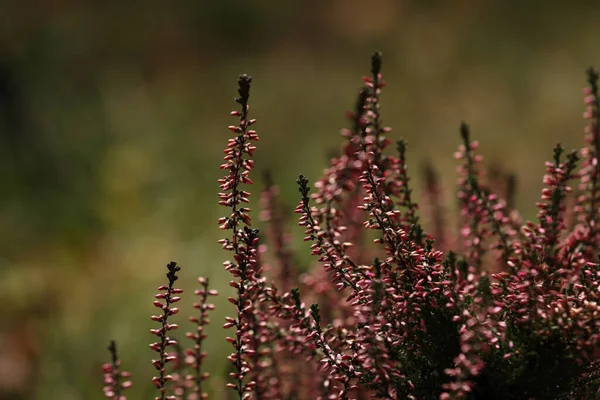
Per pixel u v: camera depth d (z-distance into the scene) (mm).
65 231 7227
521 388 2158
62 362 5047
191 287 6023
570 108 10469
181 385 2691
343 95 11352
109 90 10805
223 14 13930
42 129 9164
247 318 2445
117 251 6871
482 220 2666
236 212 2146
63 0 13688
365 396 2852
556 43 12922
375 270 2070
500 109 10734
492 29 13648
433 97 11383
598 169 2562
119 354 5035
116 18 13562
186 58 12898
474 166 2820
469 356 1958
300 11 14469
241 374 2246
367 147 2316
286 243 3344
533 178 8625
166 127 9766
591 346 2010
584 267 2316
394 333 2188
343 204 3262
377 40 13742
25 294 6008
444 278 2211
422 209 3971
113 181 7496
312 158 8828
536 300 2105
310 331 2277
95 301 5883
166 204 7633
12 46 11719
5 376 5090
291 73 12383
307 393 2990
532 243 2246
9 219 7516
